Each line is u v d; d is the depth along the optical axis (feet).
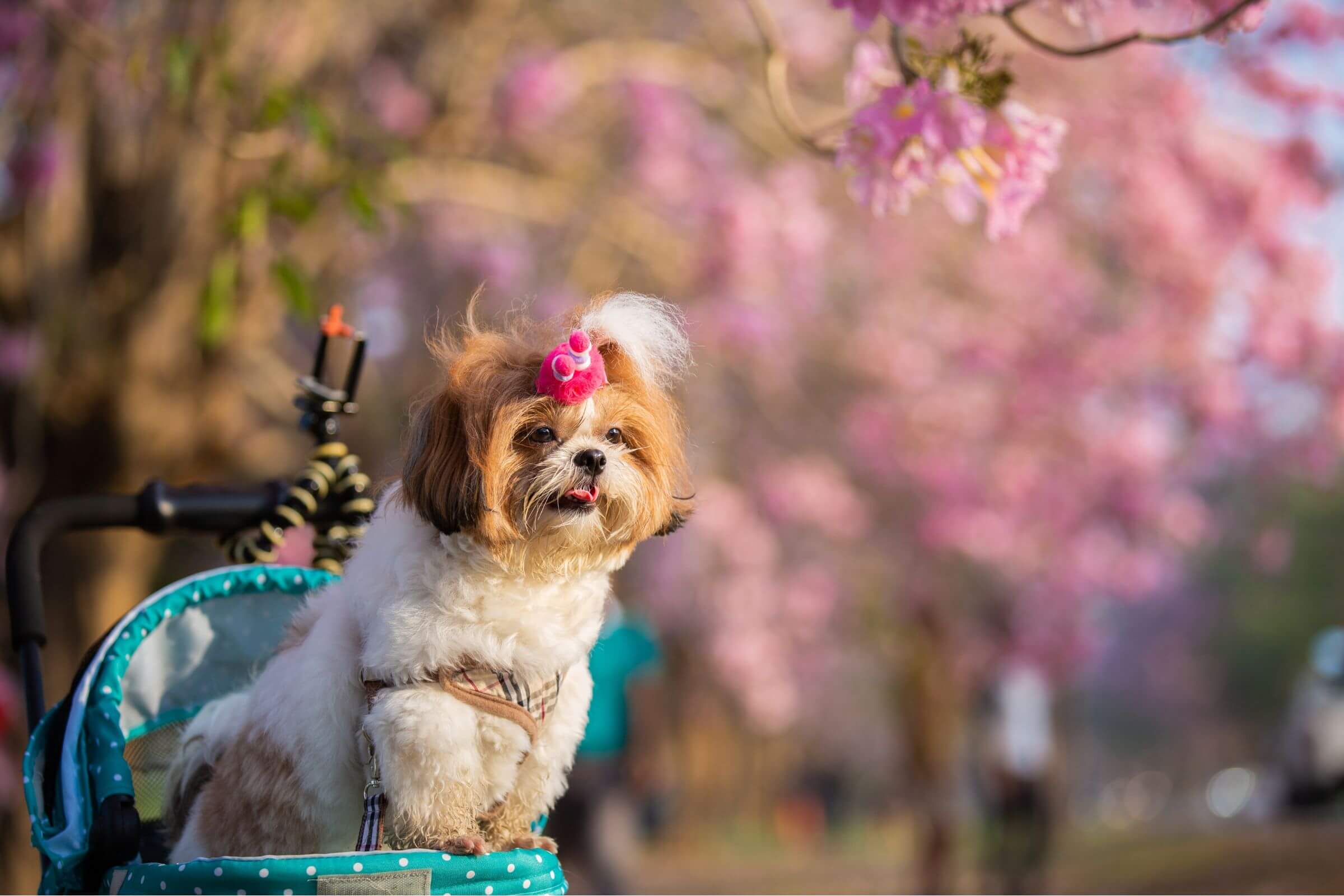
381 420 42.86
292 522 14.60
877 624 61.87
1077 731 179.52
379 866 9.56
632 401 11.90
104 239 29.55
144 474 30.42
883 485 48.80
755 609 49.37
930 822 47.78
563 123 40.42
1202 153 41.83
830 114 34.68
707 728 128.67
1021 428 45.91
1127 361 44.24
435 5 34.53
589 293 38.40
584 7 39.73
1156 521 48.06
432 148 32.99
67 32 25.18
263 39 29.71
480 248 40.96
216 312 22.02
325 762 10.84
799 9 40.37
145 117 29.14
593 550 11.53
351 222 30.55
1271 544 73.97
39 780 11.90
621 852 33.27
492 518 10.66
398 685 10.60
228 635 13.56
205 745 12.38
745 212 38.01
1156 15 30.12
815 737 143.64
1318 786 58.65
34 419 30.12
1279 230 42.70
